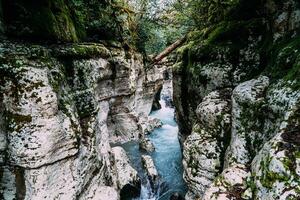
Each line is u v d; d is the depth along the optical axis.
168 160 12.20
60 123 5.27
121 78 13.61
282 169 3.57
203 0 11.26
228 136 6.46
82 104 6.91
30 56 5.17
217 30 9.00
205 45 8.94
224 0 9.38
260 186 3.92
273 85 5.33
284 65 5.52
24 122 4.81
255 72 7.28
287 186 3.44
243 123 5.69
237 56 7.91
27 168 4.88
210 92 7.95
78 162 5.82
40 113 4.90
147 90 19.22
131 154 12.95
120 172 9.27
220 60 8.24
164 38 19.83
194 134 7.19
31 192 4.93
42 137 4.88
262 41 7.59
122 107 14.45
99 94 12.43
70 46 7.52
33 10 6.61
